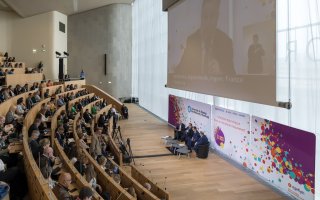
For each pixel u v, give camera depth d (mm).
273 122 8078
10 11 21750
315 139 6613
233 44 8062
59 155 7055
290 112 7441
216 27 8930
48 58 21703
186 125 13969
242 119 9609
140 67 23359
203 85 9805
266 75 6762
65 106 12945
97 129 10898
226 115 10586
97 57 25656
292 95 7285
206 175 9156
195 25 10336
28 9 20172
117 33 25406
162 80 17703
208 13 9391
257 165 8914
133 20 25531
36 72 19234
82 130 10141
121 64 25750
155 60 18906
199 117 12664
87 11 25328
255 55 7141
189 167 9875
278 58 7613
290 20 7234
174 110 15531
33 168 4680
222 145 10961
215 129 11414
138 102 24672
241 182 8609
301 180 7113
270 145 8250
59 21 22766
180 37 11664
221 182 8617
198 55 10141
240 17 7730
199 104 12625
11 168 5379
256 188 8195
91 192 4410
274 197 7633
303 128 7031
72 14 25078
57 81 20047
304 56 6855
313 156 6695
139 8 23188
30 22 21844
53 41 21703
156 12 18359
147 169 9672
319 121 6543
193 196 7723
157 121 17766
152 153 11398
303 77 6926
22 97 12500
